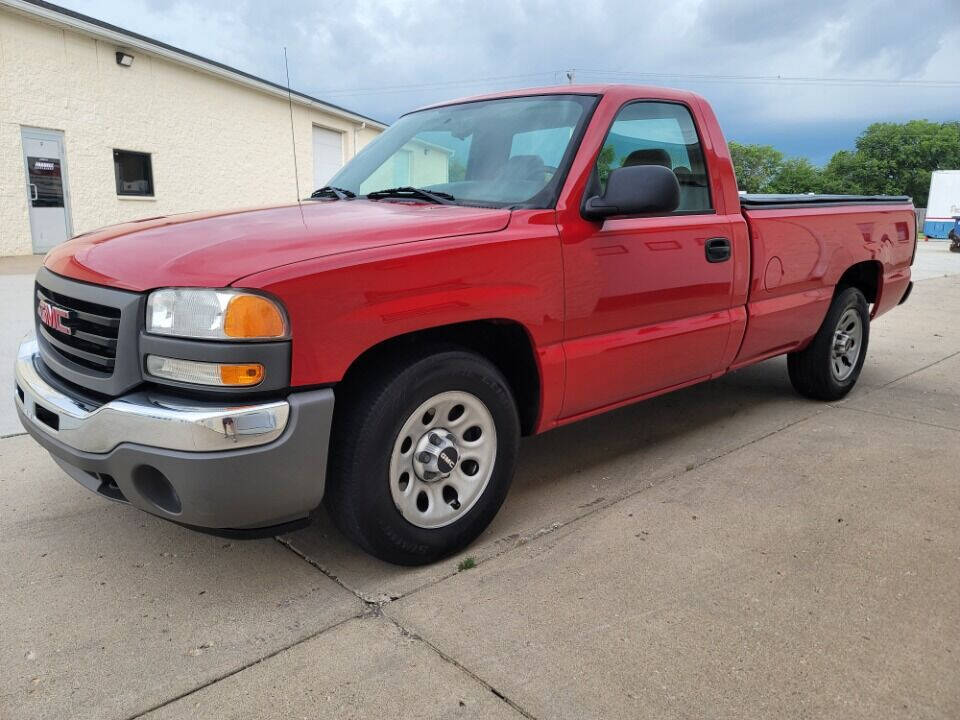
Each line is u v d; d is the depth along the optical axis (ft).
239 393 7.11
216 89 54.03
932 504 10.77
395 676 6.89
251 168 58.29
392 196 10.84
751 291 12.94
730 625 7.70
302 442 7.38
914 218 18.11
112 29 45.06
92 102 45.65
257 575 8.80
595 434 14.12
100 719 6.36
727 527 10.02
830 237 14.78
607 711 6.42
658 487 11.47
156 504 7.54
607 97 10.82
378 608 8.07
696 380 12.64
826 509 10.59
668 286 11.18
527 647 7.33
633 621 7.77
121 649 7.34
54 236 44.68
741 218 12.62
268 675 6.93
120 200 48.34
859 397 16.89
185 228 8.86
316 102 62.59
